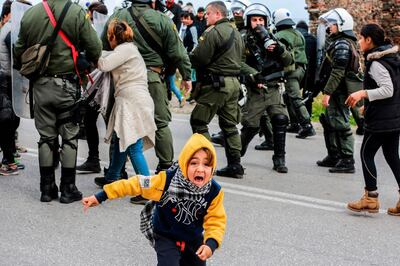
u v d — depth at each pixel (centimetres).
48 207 629
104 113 640
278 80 806
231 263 507
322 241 566
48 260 501
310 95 1145
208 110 748
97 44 616
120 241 545
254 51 798
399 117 624
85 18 612
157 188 386
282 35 1028
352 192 743
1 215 602
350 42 809
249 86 804
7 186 702
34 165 809
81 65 625
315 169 859
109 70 621
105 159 865
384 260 528
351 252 543
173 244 394
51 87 620
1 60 725
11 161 754
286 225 607
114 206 640
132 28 661
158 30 659
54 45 610
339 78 798
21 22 613
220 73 739
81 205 638
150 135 638
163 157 682
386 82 610
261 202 684
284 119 820
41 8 610
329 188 757
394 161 637
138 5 668
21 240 540
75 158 646
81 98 636
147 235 402
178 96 751
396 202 711
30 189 693
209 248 380
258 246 546
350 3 1836
